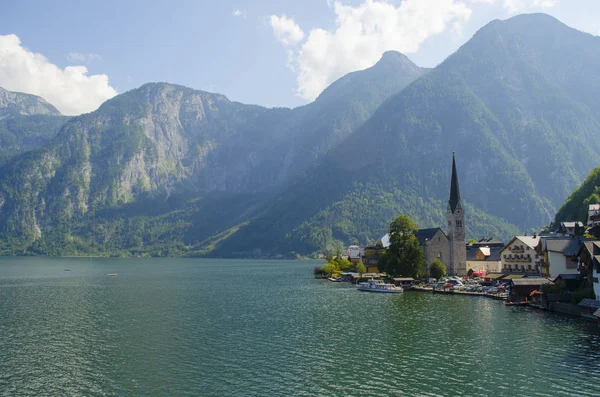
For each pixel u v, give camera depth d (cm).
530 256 18288
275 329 9938
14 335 9500
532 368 6906
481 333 9206
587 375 6588
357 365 7206
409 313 11781
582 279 12144
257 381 6569
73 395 6147
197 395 6084
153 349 8288
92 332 9756
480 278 19500
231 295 16575
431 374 6750
